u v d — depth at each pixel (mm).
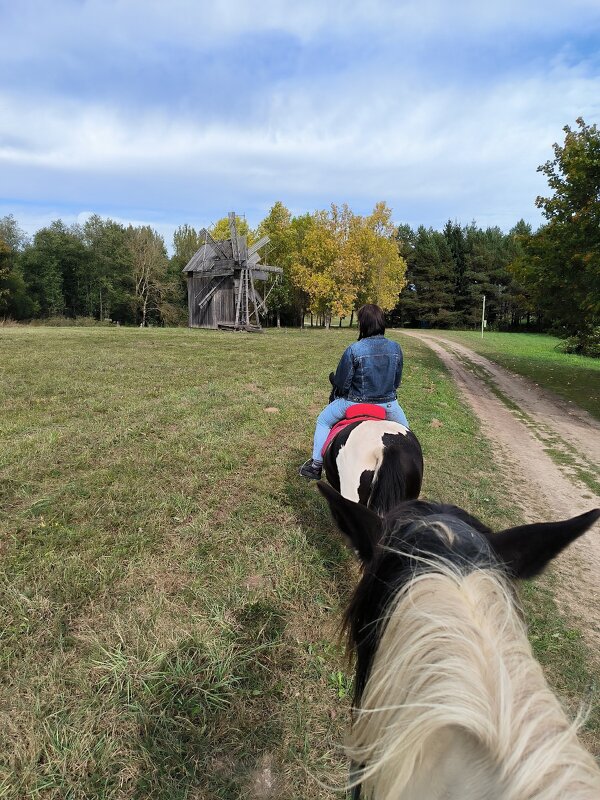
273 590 3889
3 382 10914
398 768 961
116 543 4395
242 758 2588
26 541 4383
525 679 1015
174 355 17328
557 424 11445
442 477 6922
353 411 3955
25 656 3096
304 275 44125
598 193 13344
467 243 63219
